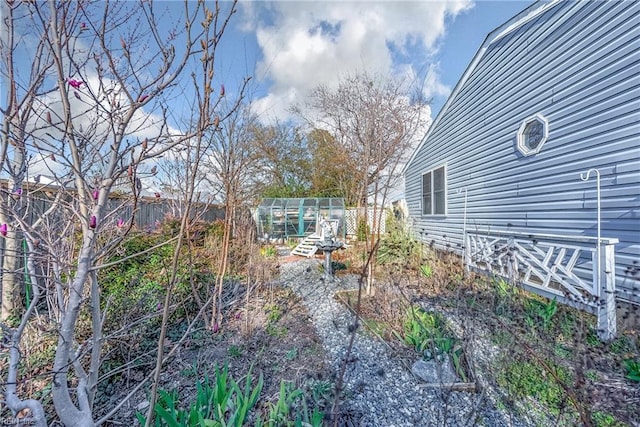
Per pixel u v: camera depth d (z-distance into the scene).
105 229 1.90
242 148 4.07
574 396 1.69
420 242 7.08
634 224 3.49
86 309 2.81
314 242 10.24
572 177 4.25
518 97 5.29
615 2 3.64
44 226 1.95
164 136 1.35
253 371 2.79
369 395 2.37
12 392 1.27
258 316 4.18
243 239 5.66
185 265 4.50
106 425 2.11
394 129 5.34
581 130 4.11
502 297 3.59
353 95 6.82
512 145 5.46
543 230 4.77
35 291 1.50
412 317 3.30
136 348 2.87
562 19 4.38
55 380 1.22
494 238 5.64
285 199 14.15
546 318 3.12
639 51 3.41
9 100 1.28
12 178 1.56
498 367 2.53
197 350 3.22
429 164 9.23
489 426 2.01
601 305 2.82
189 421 1.69
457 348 2.64
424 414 2.14
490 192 6.11
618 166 3.64
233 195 4.02
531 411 2.11
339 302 4.72
